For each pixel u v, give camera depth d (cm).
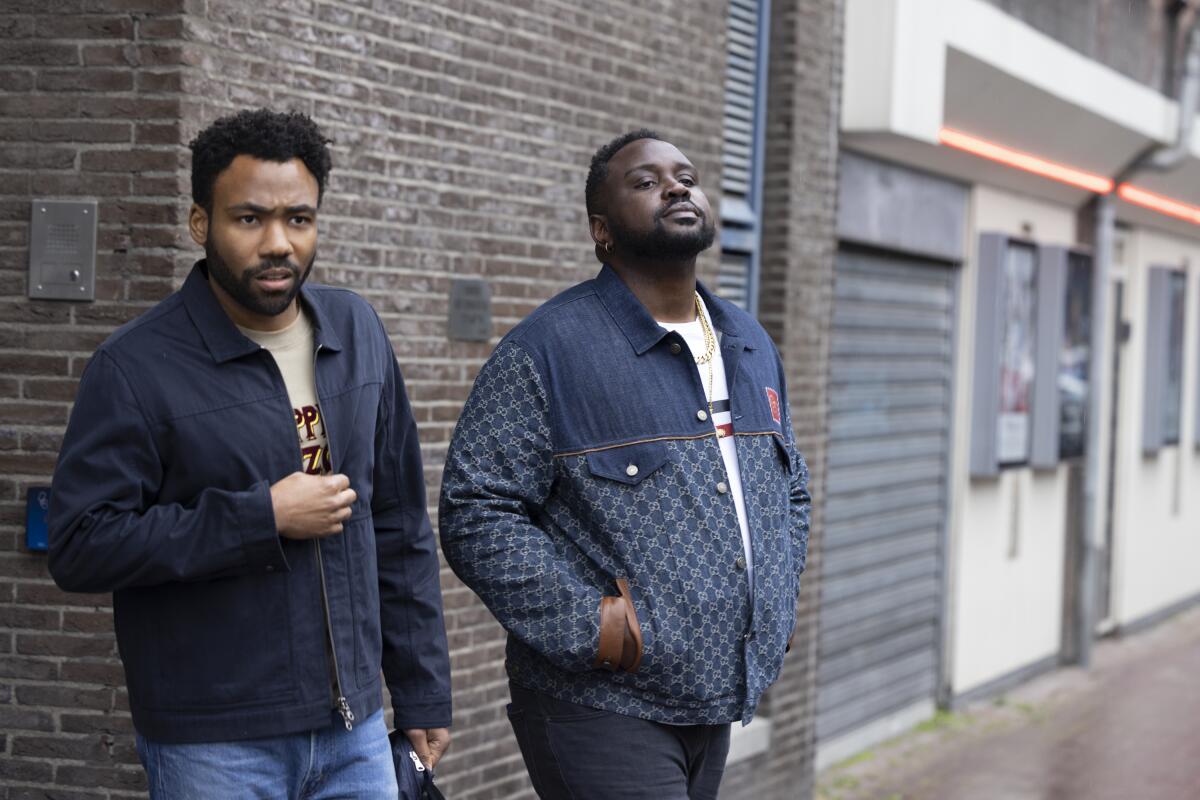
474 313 519
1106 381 1282
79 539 263
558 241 559
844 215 794
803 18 717
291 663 279
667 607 314
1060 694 1050
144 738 281
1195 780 804
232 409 273
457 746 526
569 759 321
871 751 868
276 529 266
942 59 791
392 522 315
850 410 838
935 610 966
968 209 968
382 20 475
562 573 312
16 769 420
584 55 569
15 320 416
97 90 409
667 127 620
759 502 329
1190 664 1187
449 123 504
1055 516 1131
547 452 320
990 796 767
